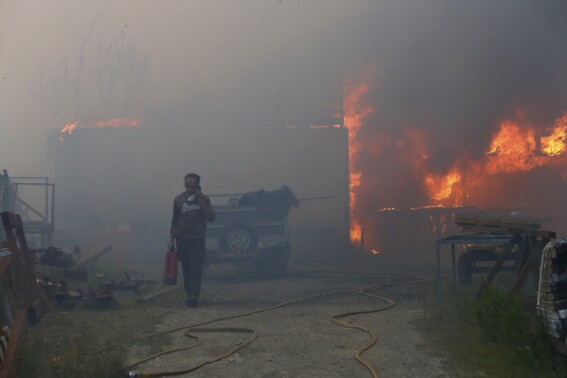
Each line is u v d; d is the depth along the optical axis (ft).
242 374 16.78
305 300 31.24
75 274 31.86
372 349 19.21
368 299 30.94
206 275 48.73
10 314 20.29
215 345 20.57
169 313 27.81
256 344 20.52
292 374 16.66
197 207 30.78
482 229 27.22
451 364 17.01
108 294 28.96
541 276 16.07
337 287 37.42
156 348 19.95
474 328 19.83
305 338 21.26
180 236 30.58
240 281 43.68
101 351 18.69
